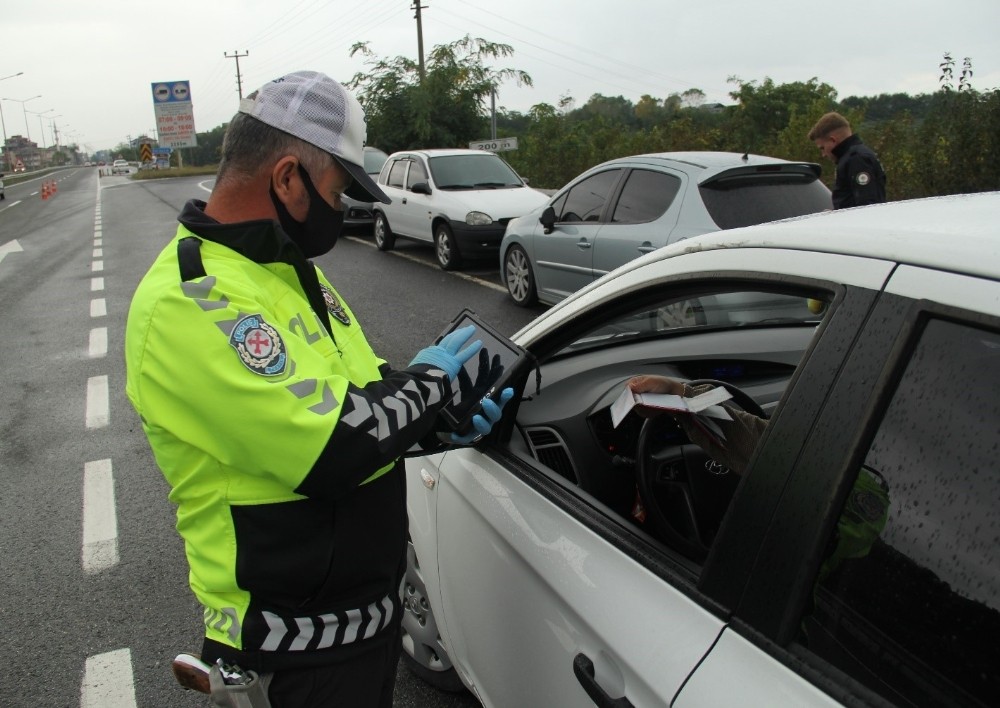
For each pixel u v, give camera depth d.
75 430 5.16
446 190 10.62
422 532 2.24
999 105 8.46
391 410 1.31
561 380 2.28
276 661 1.40
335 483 1.26
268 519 1.33
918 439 1.01
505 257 8.11
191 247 1.32
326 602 1.42
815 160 12.73
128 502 4.12
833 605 1.07
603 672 1.35
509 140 17.06
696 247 1.52
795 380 1.16
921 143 9.79
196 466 1.33
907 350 1.03
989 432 0.95
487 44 22.84
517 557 1.67
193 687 1.48
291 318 1.38
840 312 1.12
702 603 1.22
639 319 2.41
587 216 6.74
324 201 1.45
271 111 1.38
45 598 3.29
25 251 14.35
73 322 8.20
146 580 3.39
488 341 1.70
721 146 16.53
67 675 2.82
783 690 1.05
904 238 1.10
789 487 1.12
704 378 2.38
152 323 1.27
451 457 2.08
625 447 2.10
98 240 15.52
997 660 0.92
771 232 1.36
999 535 0.94
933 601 0.98
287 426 1.22
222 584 1.37
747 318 2.41
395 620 1.54
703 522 1.86
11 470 4.58
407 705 2.54
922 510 1.00
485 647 1.88
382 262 11.26
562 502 1.65
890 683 0.99
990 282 0.96
